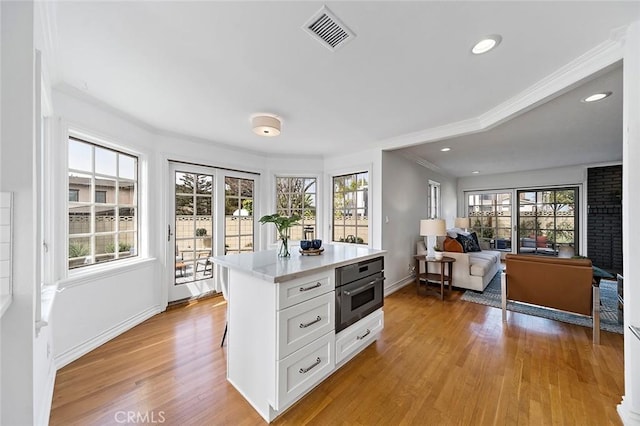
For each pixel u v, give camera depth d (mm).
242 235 4109
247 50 1608
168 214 3236
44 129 1967
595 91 2189
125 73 1857
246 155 4113
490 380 1864
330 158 4543
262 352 1572
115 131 2553
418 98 2316
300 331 1632
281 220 2160
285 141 3641
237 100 2312
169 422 1479
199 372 1948
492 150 4191
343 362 2057
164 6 1249
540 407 1604
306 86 2072
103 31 1421
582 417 1524
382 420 1512
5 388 1035
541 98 2092
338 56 1679
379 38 1506
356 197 4262
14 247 1037
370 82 2021
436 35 1484
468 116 2760
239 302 1778
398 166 4270
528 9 1293
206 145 3607
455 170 6035
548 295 2623
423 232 3957
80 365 2021
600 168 5168
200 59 1698
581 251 5398
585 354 2197
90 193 2430
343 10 1289
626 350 1474
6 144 1027
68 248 2139
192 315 3023
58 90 2051
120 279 2580
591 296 2432
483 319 2953
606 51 1602
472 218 6938
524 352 2236
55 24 1355
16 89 1038
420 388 1787
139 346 2314
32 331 1068
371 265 2270
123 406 1594
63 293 2043
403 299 3670
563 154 4469
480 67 1823
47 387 1594
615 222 5016
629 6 1271
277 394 1481
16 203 1040
